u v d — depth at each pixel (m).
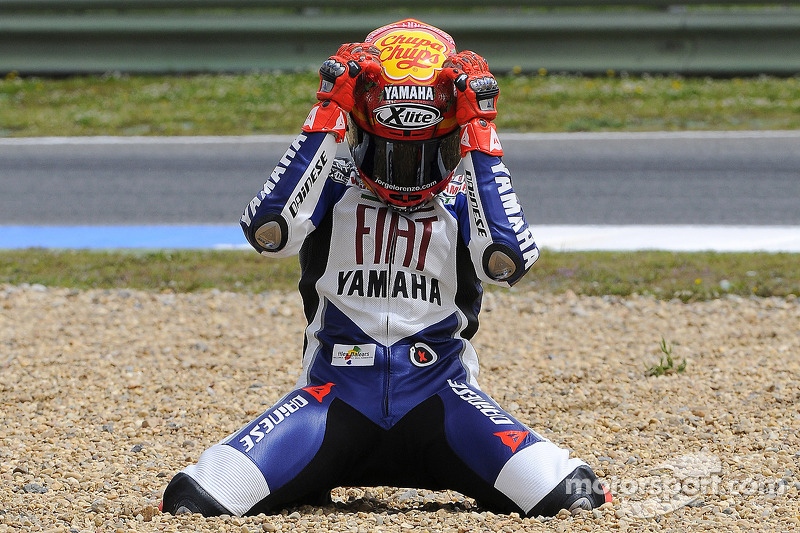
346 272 15.07
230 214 40.06
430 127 14.59
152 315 29.47
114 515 14.95
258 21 58.75
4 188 43.59
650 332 27.69
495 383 23.66
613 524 13.72
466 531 13.60
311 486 14.39
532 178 44.41
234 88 57.25
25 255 34.66
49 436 20.05
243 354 26.14
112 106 55.50
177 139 50.91
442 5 57.28
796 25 57.56
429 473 14.93
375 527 13.89
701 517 14.99
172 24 58.94
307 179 14.49
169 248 35.97
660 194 42.00
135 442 19.73
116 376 24.27
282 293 31.52
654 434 19.70
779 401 21.42
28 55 59.75
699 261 33.31
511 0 57.12
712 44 58.06
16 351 26.11
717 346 26.27
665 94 55.78
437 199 15.38
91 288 31.94
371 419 14.52
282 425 14.30
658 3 57.81
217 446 14.27
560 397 22.50
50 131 52.25
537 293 31.20
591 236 36.91
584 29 57.69
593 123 52.50
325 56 59.53
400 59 14.70
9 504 15.58
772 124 52.19
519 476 14.09
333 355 14.93
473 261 14.79
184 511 13.81
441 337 15.19
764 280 31.53
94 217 39.69
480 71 14.65
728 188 42.66
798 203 40.59
